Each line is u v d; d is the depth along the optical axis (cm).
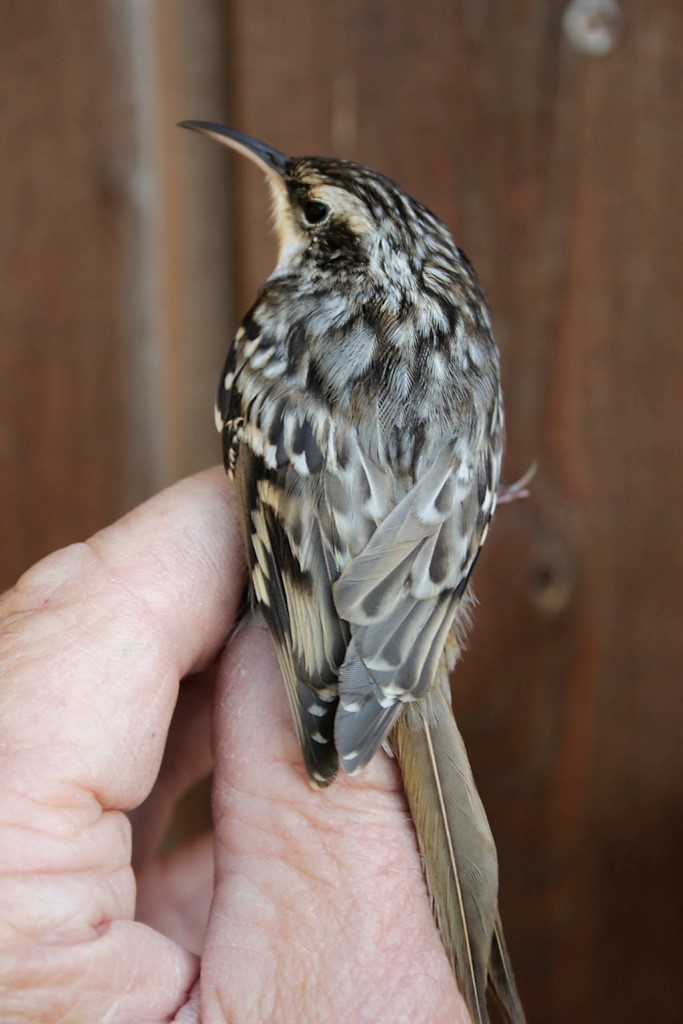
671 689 28
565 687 28
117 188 28
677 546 28
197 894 27
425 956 22
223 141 27
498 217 27
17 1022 22
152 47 27
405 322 25
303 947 22
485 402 25
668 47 27
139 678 23
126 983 22
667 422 28
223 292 28
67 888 22
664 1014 29
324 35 27
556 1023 29
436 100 27
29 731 22
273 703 23
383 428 24
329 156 27
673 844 28
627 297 27
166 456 28
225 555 24
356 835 23
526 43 27
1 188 28
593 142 27
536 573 28
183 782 26
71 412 28
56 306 28
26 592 23
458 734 23
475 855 23
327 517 23
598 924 29
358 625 22
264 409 24
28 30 27
